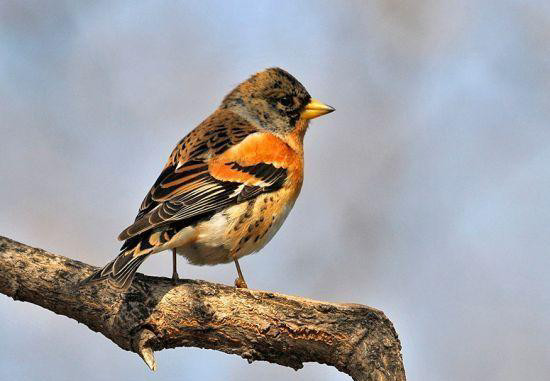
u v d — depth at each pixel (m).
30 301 9.41
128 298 9.25
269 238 11.77
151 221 9.88
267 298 9.53
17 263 9.27
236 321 9.36
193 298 9.38
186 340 9.43
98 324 9.31
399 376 9.18
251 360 9.55
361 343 9.26
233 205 11.17
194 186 10.96
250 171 11.43
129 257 9.43
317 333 9.30
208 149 11.55
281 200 11.71
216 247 11.15
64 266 9.41
